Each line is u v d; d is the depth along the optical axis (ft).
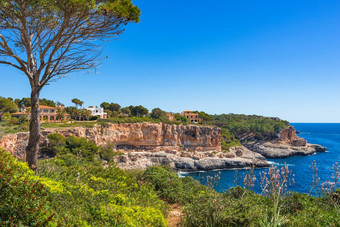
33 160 23.12
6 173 11.84
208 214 17.06
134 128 220.64
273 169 17.74
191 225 17.79
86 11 23.16
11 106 198.70
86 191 17.37
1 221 9.50
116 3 24.53
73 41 25.77
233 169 208.03
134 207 16.92
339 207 20.79
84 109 256.73
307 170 163.53
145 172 34.01
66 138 149.48
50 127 169.58
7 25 22.71
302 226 16.72
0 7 21.31
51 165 27.30
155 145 231.50
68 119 243.40
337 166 22.21
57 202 13.26
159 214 17.07
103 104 328.70
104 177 27.14
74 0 21.11
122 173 30.55
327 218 18.54
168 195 28.04
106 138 199.62
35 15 22.76
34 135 23.34
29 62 23.98
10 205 10.16
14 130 131.03
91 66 26.58
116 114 274.16
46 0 21.52
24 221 10.07
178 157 208.85
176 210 24.25
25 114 191.21
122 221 13.87
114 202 17.49
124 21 26.18
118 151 194.90
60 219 11.48
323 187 23.62
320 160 237.04
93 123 199.93
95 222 13.32
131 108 318.24
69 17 23.41
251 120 424.05
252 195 24.18
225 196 22.82
